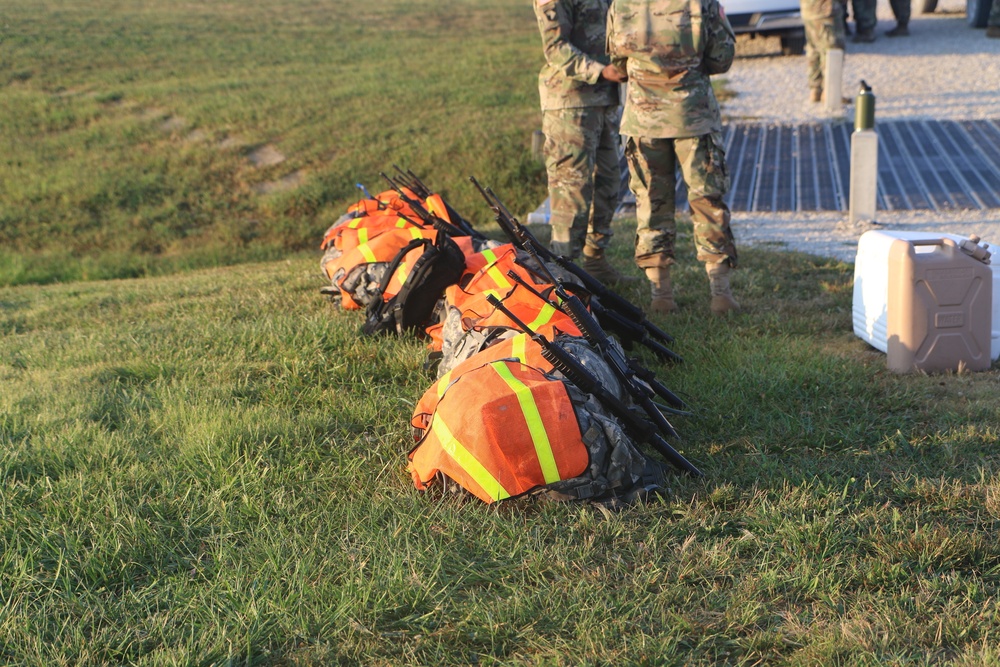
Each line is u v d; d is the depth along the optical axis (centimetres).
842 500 367
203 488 407
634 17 608
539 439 367
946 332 504
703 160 614
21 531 370
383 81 1894
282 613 311
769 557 335
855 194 936
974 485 377
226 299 763
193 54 2319
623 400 440
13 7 3053
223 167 1510
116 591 338
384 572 329
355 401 502
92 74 2088
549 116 688
